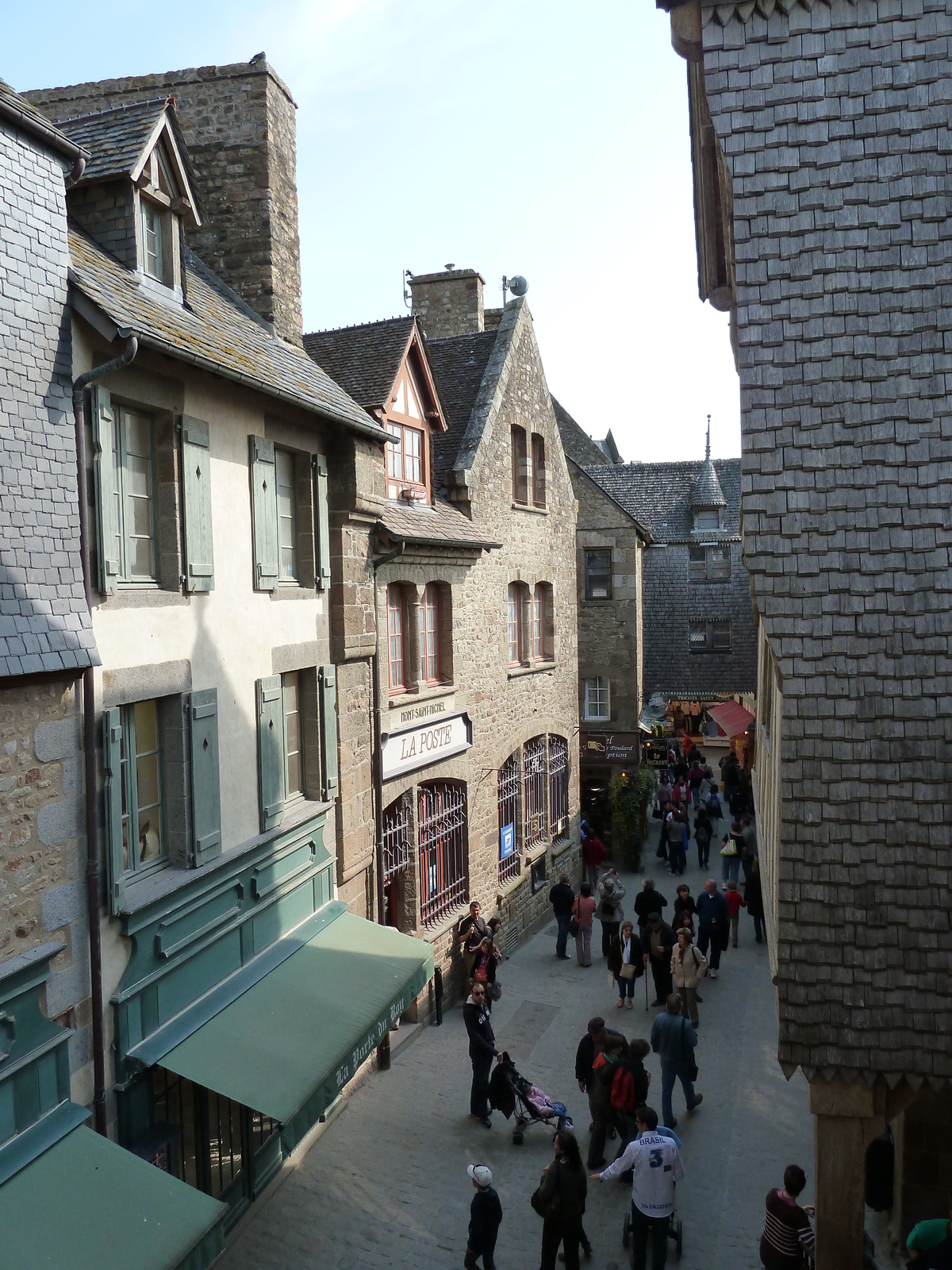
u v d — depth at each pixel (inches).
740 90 231.5
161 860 296.8
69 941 244.8
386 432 424.2
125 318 254.5
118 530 276.1
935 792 225.5
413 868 484.4
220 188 444.5
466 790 548.7
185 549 297.6
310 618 388.2
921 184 223.8
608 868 802.8
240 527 335.3
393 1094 414.9
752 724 928.9
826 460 229.1
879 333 226.2
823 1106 232.5
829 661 229.8
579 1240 289.4
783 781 232.2
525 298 674.2
